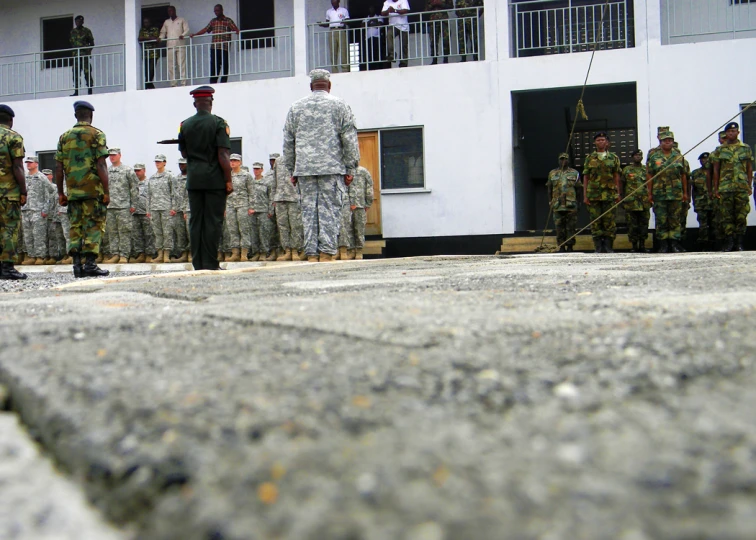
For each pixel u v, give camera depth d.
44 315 2.63
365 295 2.97
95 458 0.91
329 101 8.30
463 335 1.67
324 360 1.41
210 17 16.98
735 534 0.60
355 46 15.88
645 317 1.94
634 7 13.84
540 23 15.13
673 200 12.43
